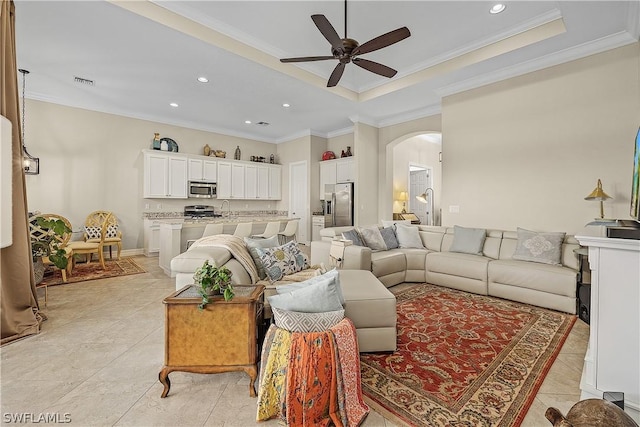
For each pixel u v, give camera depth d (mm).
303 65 4469
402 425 1501
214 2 3111
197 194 6891
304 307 1683
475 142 4555
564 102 3734
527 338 2449
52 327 2629
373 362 2096
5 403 1633
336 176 7293
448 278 3881
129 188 6215
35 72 4309
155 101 5527
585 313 2779
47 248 3410
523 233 3738
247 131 7793
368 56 4215
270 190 8242
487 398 1707
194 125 7039
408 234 4641
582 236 1538
